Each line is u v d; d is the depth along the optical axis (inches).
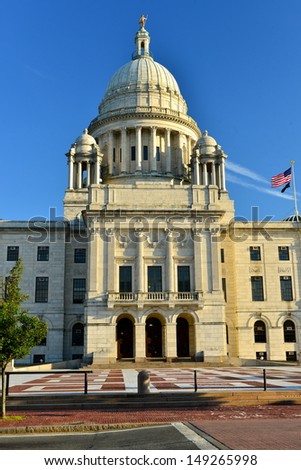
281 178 3038.9
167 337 2486.5
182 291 2573.8
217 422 808.9
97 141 3649.1
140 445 634.8
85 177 3499.0
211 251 2610.7
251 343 2864.2
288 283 2962.6
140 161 3457.2
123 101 3698.3
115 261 2578.7
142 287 2536.9
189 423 791.7
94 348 2456.9
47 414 959.6
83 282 2908.5
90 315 2491.4
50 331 2790.4
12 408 1028.5
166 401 1059.9
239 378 1545.3
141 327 2485.2
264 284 2945.4
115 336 2476.6
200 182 3299.7
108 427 780.0
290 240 3016.7
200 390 1164.5
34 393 1157.7
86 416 921.5
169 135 3563.0
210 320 2516.0
